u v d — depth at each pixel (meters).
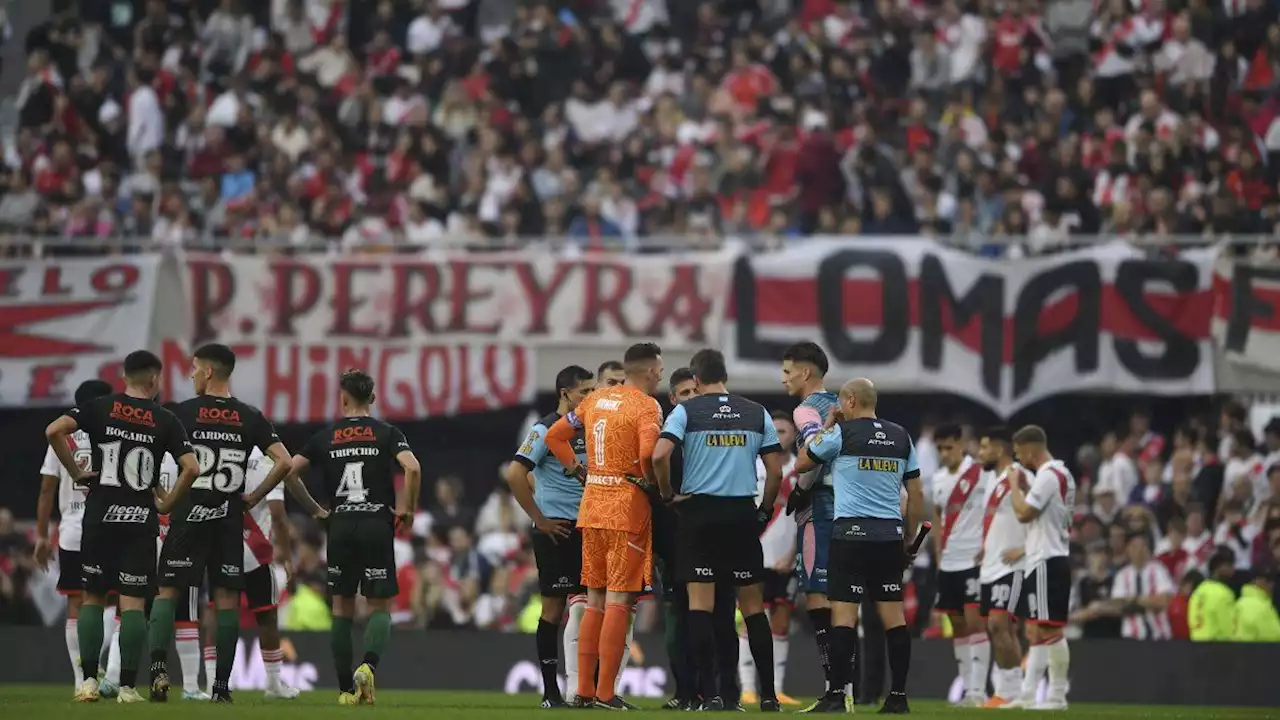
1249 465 67.75
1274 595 63.31
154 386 42.16
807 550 44.09
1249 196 82.38
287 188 88.38
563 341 72.75
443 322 73.19
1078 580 65.81
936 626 66.75
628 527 39.66
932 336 71.56
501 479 74.31
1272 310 70.38
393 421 79.31
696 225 82.31
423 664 65.25
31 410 77.56
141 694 49.16
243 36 101.44
